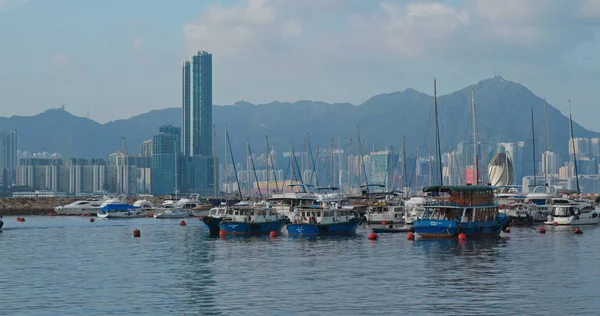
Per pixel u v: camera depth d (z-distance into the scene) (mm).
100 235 146750
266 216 143375
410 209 162500
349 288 73312
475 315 60406
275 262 94375
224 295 70250
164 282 78562
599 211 168750
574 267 87750
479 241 121750
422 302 65750
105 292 72625
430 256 99688
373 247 112500
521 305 64125
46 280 80875
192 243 124062
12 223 198500
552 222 162750
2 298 69750
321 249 110062
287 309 63469
